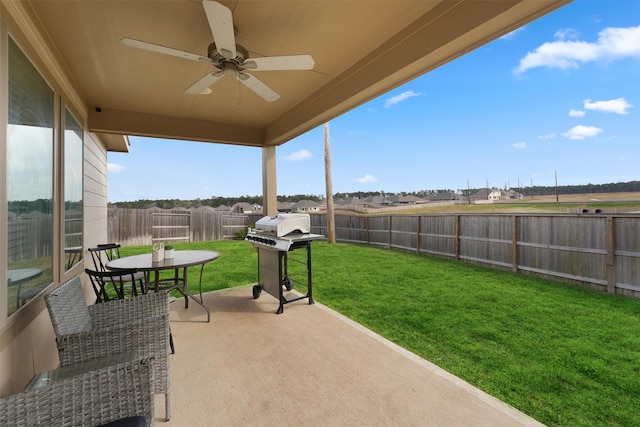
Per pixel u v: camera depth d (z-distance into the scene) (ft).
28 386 4.35
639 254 13.46
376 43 8.04
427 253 25.68
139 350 5.50
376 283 16.25
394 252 27.09
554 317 11.23
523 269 18.48
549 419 5.86
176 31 7.13
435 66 7.38
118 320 6.53
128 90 10.41
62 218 7.77
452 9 6.28
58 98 7.64
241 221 41.45
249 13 6.61
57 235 7.39
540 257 17.57
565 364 7.91
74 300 5.93
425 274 18.33
